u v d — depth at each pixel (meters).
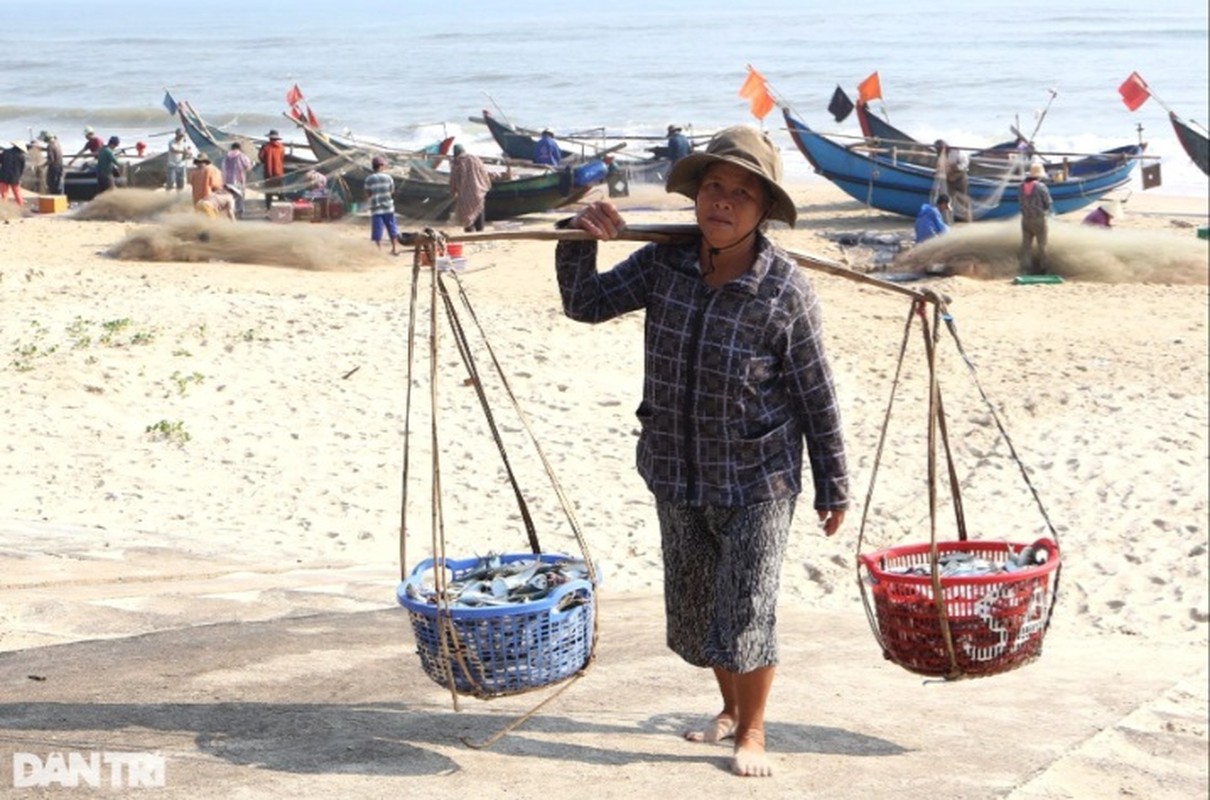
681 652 4.68
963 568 4.83
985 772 4.93
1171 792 5.13
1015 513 11.88
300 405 13.36
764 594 4.46
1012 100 64.88
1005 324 19.42
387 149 29.52
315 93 74.81
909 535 11.18
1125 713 6.29
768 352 4.38
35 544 8.59
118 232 26.00
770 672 4.59
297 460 11.97
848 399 15.17
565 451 12.84
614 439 13.36
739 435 4.40
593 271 4.55
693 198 4.49
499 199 28.38
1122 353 17.66
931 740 5.34
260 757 4.42
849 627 7.80
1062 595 10.15
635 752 4.77
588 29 150.00
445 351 15.47
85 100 72.69
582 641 4.48
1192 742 5.95
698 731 4.98
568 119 61.94
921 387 15.83
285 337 15.51
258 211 28.95
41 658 5.62
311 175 28.41
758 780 4.52
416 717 4.98
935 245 23.50
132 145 53.50
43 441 11.78
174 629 6.30
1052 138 50.97
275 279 21.33
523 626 4.29
